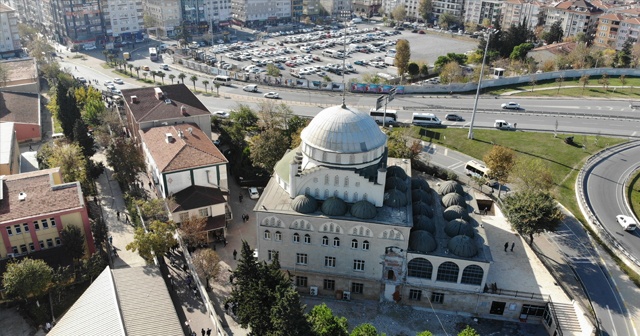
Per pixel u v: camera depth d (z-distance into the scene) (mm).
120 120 142125
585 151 133500
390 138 121188
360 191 81562
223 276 86875
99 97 158375
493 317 82188
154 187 111562
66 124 132000
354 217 79688
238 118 143875
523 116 158125
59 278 78688
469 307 82500
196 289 82250
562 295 80562
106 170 124312
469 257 78250
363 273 83625
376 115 153250
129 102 123312
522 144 137875
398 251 80062
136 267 78562
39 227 83750
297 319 60531
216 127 146125
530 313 81062
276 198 84750
